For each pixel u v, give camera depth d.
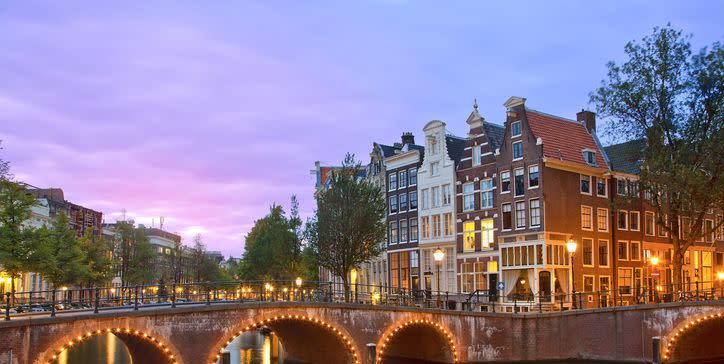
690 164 40.38
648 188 42.09
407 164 60.38
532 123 49.16
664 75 41.38
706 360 39.59
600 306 43.50
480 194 52.25
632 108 42.41
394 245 61.03
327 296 40.38
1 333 25.53
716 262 60.12
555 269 47.03
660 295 47.78
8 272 44.12
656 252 55.31
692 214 40.75
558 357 38.59
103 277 65.06
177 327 30.78
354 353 35.75
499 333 38.72
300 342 40.69
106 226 121.00
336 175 50.84
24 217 45.41
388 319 36.78
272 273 63.22
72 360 42.72
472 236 52.69
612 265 50.88
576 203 49.03
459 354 38.06
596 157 51.94
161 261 100.12
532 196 47.56
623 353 37.62
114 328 28.88
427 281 56.66
